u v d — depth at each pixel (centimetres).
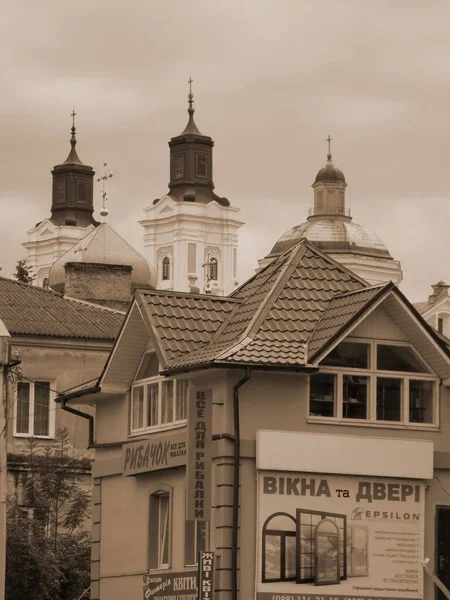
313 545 7588
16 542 9656
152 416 8269
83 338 11212
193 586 7688
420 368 7912
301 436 7594
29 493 10600
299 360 7538
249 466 7556
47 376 11112
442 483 7888
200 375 7681
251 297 8138
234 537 7456
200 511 7419
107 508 8556
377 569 7694
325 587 7581
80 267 13450
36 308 11512
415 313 7775
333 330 7612
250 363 7450
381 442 7731
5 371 9525
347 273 8162
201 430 7456
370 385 7806
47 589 9688
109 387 8444
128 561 8325
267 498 7550
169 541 7962
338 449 7650
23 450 10925
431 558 7812
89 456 11088
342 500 7675
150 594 8006
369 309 7662
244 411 7569
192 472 7425
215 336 7919
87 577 10056
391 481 7775
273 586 7494
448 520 7888
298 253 8206
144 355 8350
